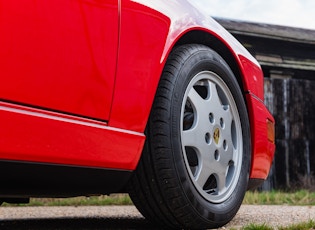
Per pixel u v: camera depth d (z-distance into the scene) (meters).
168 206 1.90
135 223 2.47
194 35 2.15
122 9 1.74
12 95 1.39
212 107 2.12
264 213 3.02
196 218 1.96
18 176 1.43
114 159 1.69
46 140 1.47
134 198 1.96
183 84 1.97
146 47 1.81
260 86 2.59
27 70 1.42
